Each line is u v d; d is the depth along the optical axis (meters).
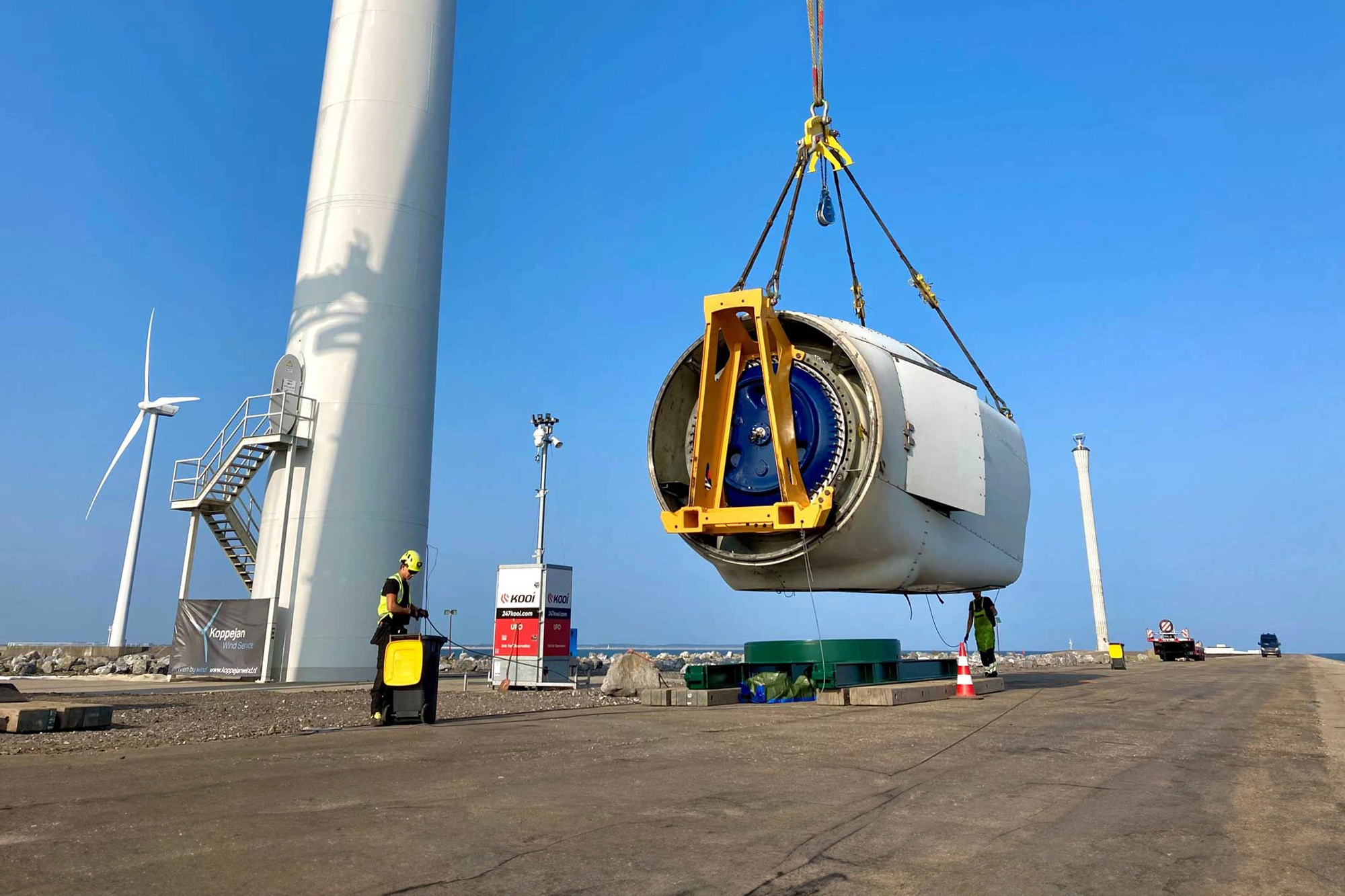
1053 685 19.94
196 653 23.56
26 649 35.19
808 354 13.63
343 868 4.05
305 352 24.34
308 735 9.62
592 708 13.46
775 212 14.77
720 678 14.28
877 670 15.27
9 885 3.75
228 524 27.05
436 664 10.93
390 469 23.94
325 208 25.17
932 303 18.94
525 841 4.58
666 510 13.55
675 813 5.30
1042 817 5.26
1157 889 3.87
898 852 4.44
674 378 14.12
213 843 4.52
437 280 26.11
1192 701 14.62
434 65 26.72
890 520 13.04
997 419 17.92
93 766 7.20
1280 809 5.61
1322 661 45.25
